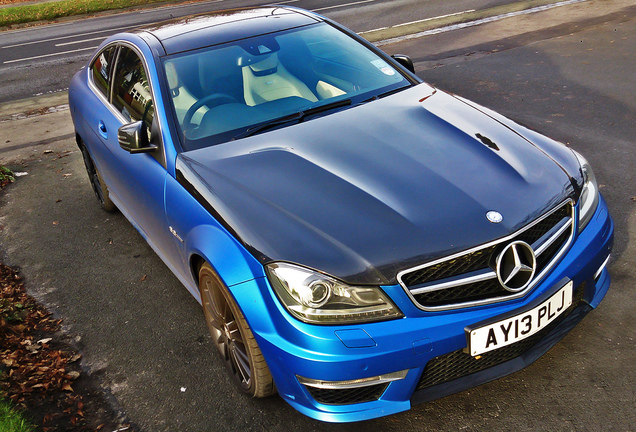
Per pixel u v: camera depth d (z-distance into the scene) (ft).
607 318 10.27
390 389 7.76
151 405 9.78
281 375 8.01
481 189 8.52
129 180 12.50
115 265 14.43
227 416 9.31
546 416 8.49
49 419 9.64
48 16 65.77
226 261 8.40
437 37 34.19
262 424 9.04
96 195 17.75
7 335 11.98
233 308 8.50
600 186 14.87
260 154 9.87
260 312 7.94
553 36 30.40
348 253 7.66
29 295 13.58
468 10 41.14
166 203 10.42
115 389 10.27
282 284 7.72
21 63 42.52
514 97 22.27
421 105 11.17
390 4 48.93
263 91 11.44
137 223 13.69
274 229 8.18
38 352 11.46
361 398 7.85
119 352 11.26
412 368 7.65
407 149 9.56
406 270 7.54
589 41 28.45
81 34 53.72
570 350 9.66
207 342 11.25
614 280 11.24
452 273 7.73
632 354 9.42
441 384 8.06
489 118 10.82
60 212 17.70
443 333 7.61
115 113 13.30
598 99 20.93
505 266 7.92
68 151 22.89
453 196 8.38
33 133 25.57
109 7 67.97
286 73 11.86
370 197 8.46
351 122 10.58
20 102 31.30
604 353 9.50
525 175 8.88
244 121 10.89
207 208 9.16
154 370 10.64
